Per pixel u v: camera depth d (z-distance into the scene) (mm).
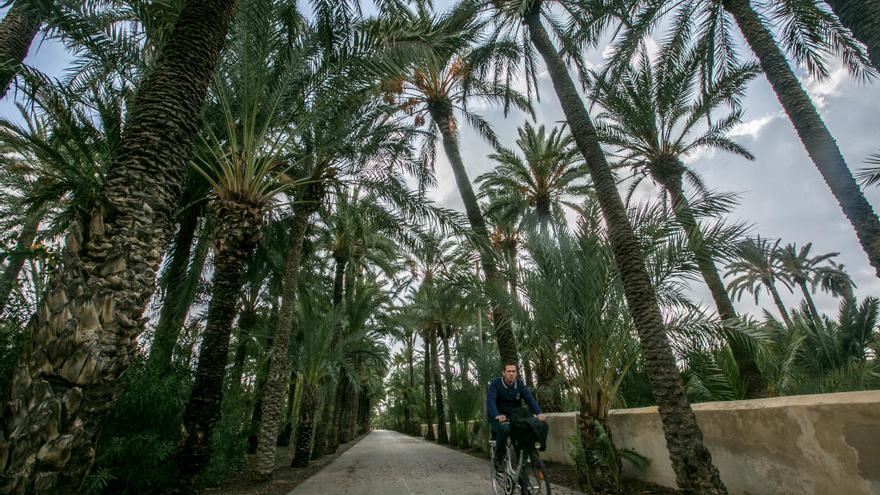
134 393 6047
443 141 13305
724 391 8719
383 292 21781
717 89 10961
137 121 3385
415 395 37500
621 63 8141
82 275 2738
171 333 8211
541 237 7457
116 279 2824
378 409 90375
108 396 2689
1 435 2332
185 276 10000
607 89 8586
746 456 4660
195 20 3980
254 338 14031
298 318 14305
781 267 25938
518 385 5238
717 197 6285
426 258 10164
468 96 13828
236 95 7699
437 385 23312
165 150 3346
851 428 3570
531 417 4535
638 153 13203
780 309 24719
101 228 2887
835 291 24969
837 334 16703
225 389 9406
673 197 12398
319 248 17609
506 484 4848
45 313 2604
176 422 6875
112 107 7344
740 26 7547
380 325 22734
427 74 12578
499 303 7688
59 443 2396
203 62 3891
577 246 6934
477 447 15312
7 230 12883
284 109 8273
